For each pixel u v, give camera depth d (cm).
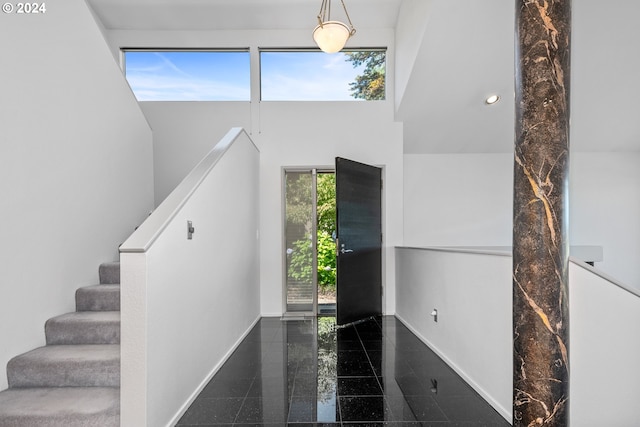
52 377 198
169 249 195
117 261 310
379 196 453
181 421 201
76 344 225
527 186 168
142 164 360
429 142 486
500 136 473
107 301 253
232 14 427
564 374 165
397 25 433
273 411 211
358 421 200
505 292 203
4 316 197
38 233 222
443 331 291
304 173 458
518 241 172
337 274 391
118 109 316
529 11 167
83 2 271
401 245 453
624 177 512
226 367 278
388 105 454
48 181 231
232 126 452
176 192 222
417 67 358
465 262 252
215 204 271
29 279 214
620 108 420
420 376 259
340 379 254
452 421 199
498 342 210
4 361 196
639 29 319
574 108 420
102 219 290
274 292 448
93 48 281
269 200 450
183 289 213
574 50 339
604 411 182
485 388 224
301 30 451
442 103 413
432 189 512
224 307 292
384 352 311
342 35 304
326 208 511
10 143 204
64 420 170
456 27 313
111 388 196
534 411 165
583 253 499
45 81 231
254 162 414
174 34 448
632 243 510
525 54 169
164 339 188
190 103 452
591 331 181
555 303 164
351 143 454
